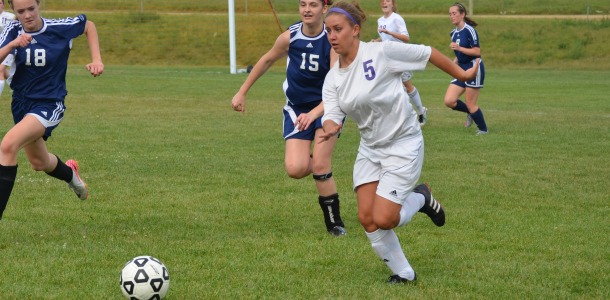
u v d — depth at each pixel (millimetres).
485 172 15383
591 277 8656
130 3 66812
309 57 10438
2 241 9836
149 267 7445
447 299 7828
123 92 31891
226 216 11555
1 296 7656
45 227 10656
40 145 10500
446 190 13586
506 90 35594
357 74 8133
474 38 20688
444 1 74500
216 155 17062
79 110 25203
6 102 27547
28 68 10156
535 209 12227
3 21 19297
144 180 14180
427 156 17266
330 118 8320
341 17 8008
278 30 58688
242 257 9289
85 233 10352
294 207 12195
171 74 43406
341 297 7828
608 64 52531
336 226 10602
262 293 7938
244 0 66125
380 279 8531
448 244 10031
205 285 8125
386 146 8320
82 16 10547
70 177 11258
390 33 22141
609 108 27766
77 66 48938
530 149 18328
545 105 28875
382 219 8102
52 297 7648
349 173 15352
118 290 7902
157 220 11211
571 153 17781
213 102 28484
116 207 11984
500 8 70125
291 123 10820
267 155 17172
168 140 19109
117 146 18016
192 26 59406
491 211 12016
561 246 9977
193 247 9680
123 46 56281
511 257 9461
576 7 69312
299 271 8734
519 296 7965
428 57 8086
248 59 54531
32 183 13641
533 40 57406
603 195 13312
